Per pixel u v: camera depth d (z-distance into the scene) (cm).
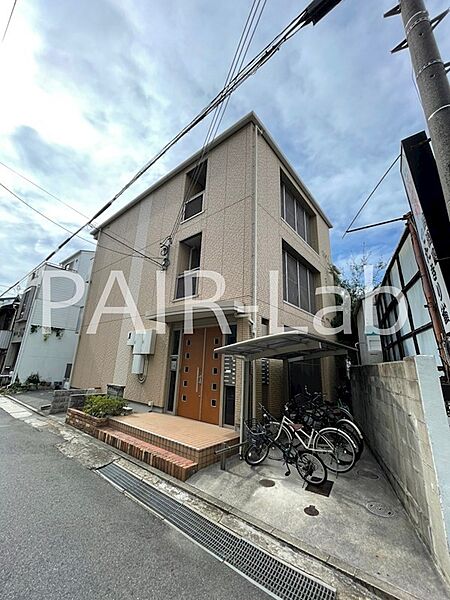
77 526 238
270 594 175
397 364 296
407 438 265
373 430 455
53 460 396
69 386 1015
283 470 379
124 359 805
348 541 226
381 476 368
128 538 225
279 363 611
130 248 929
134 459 409
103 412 551
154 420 538
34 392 1180
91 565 191
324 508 279
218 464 391
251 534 237
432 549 203
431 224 254
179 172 823
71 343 1475
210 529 244
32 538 217
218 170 687
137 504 283
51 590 168
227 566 198
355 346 946
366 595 177
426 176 259
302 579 188
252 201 588
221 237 623
